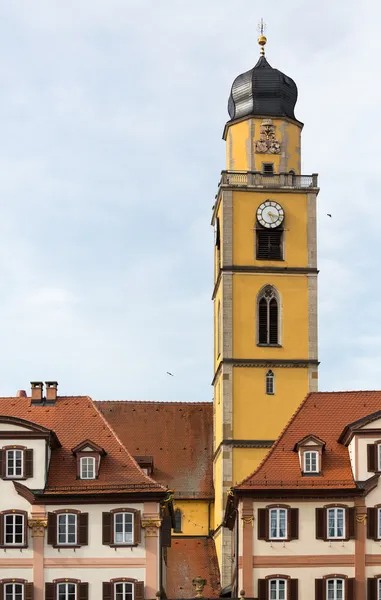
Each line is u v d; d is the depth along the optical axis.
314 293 145.88
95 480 118.62
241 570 115.44
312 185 148.12
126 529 117.06
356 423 117.44
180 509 148.50
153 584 116.06
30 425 118.25
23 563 116.25
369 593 115.06
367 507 116.31
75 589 115.94
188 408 155.75
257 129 149.88
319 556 115.56
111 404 155.75
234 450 141.38
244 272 145.50
